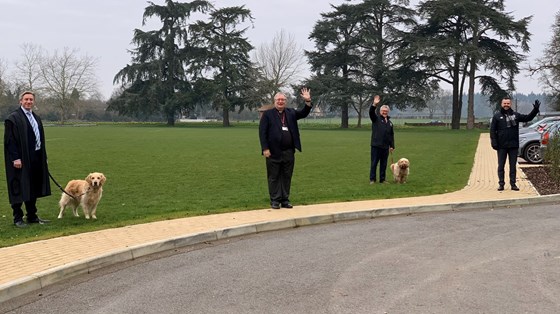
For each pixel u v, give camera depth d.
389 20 62.72
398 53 57.56
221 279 5.82
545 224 8.52
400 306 4.88
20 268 5.95
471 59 53.53
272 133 9.71
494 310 4.74
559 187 12.25
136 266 6.43
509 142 11.69
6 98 85.50
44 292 5.50
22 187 8.36
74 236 7.54
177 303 5.08
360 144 30.64
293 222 8.69
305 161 19.69
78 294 5.42
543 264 6.19
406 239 7.61
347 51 64.25
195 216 9.02
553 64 46.94
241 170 16.69
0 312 4.95
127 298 5.25
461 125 68.38
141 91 73.62
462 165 17.95
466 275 5.80
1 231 8.00
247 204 10.27
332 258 6.62
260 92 72.12
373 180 13.45
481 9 52.44
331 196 11.28
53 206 10.40
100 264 6.38
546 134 16.55
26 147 8.42
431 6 53.12
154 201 10.78
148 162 19.36
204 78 73.44
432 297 5.11
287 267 6.25
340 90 63.88
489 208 10.20
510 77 55.22
